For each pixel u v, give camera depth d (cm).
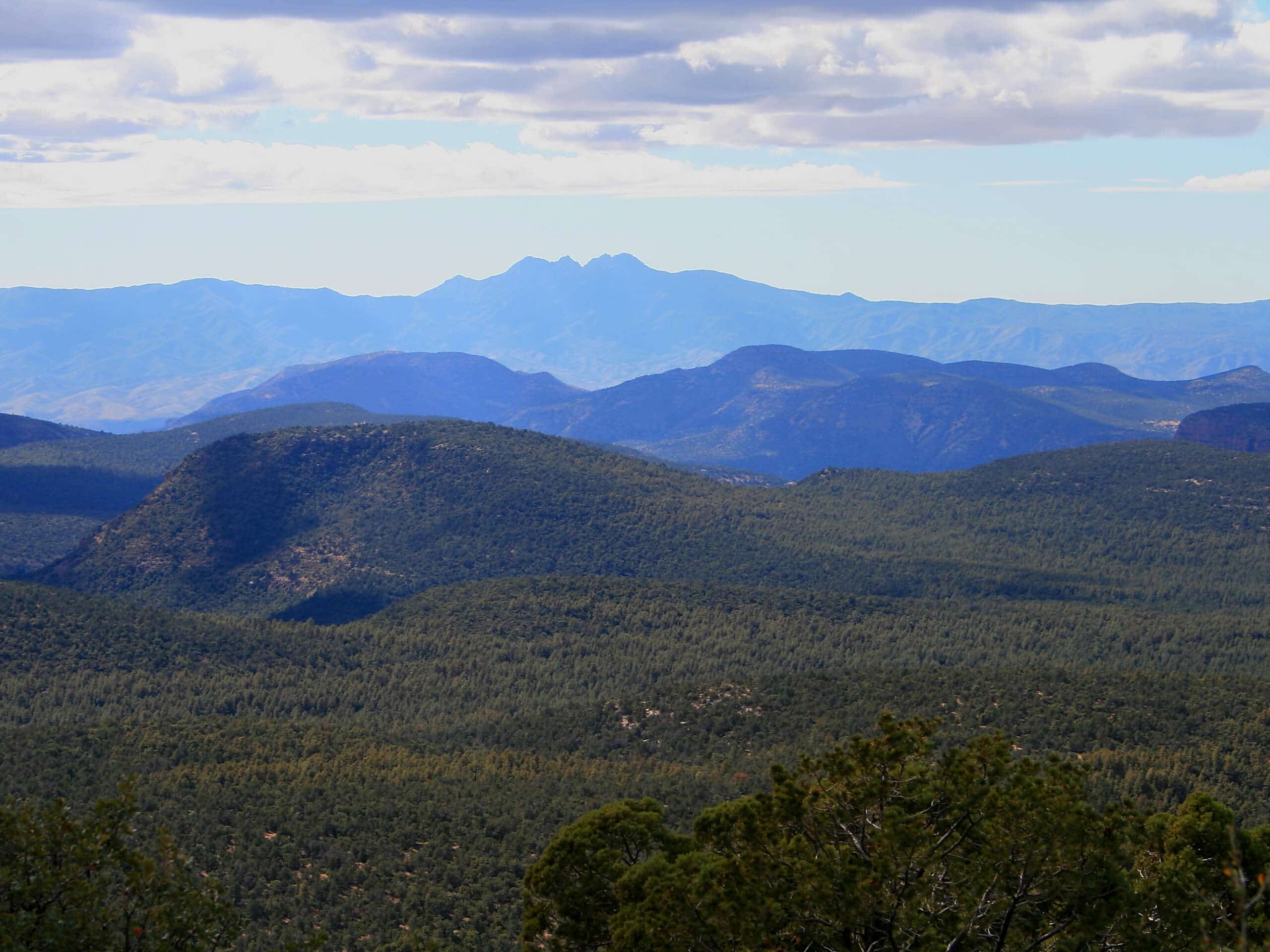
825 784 6059
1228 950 5538
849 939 5688
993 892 5662
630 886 6562
